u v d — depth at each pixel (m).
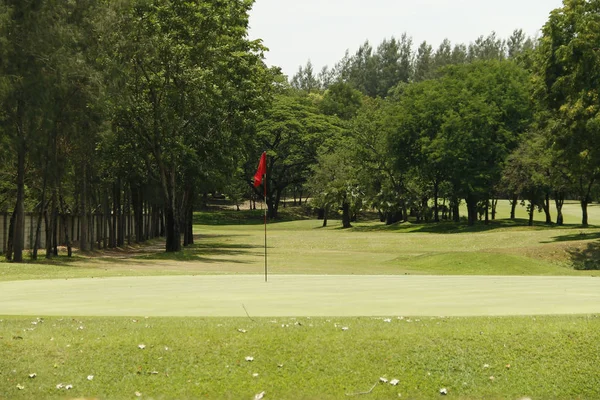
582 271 38.84
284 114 118.38
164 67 45.84
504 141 81.31
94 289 18.88
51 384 9.63
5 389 9.50
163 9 44.50
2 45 32.38
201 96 46.84
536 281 22.12
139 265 36.34
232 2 47.78
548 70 51.72
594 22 46.19
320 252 57.41
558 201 82.56
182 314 13.62
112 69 38.97
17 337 10.91
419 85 97.44
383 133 92.56
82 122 37.25
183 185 55.59
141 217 69.75
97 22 38.00
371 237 74.50
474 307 14.78
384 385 9.77
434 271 37.66
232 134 51.78
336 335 11.09
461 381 9.92
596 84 46.53
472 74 89.56
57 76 34.50
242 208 144.75
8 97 32.84
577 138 47.47
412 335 11.07
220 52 47.47
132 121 47.00
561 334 11.16
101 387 9.62
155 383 9.70
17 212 36.38
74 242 62.31
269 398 9.42
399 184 99.56
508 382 9.95
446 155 78.88
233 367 10.08
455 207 92.81
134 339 10.84
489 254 41.16
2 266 28.77
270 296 16.92
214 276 24.61
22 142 34.75
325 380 9.82
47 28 33.94
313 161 122.44
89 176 49.97
